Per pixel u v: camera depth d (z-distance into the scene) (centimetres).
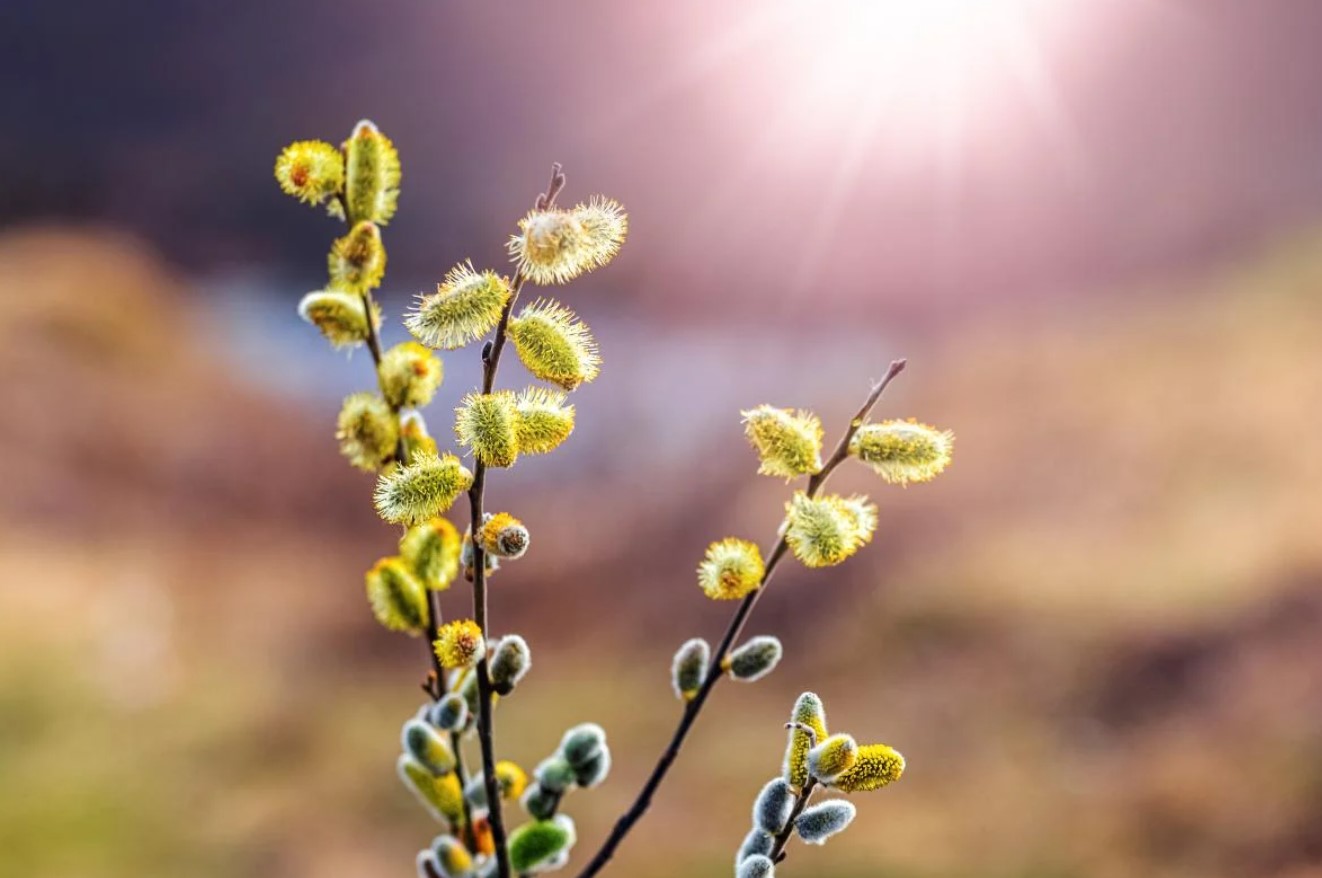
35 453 629
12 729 375
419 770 72
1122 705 350
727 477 566
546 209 65
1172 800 305
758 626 445
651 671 428
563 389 66
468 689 71
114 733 375
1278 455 454
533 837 71
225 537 613
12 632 436
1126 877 286
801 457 69
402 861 326
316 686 414
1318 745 301
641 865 313
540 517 594
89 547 561
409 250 1166
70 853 318
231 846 327
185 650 439
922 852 303
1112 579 401
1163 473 472
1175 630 366
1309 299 621
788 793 65
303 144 72
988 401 610
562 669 443
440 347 65
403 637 456
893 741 357
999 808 318
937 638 400
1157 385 567
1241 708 328
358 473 704
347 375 862
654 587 492
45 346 746
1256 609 361
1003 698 364
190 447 688
